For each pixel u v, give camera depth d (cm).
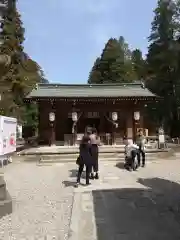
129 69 6681
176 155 2058
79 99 2486
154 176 1267
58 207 780
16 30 3609
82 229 611
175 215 698
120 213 722
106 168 1524
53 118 2517
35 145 2656
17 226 629
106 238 559
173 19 4478
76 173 1377
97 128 2727
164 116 4438
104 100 2542
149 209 753
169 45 4394
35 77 4094
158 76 4503
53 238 559
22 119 4172
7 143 819
